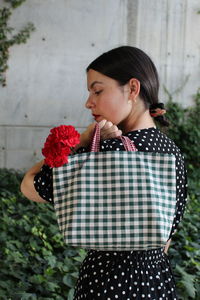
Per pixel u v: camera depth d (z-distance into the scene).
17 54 7.92
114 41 8.51
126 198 1.47
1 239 4.12
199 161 9.09
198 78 9.28
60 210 1.51
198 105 9.30
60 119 8.27
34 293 3.25
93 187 1.48
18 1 7.79
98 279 1.59
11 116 7.96
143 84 1.62
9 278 3.51
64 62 8.20
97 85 1.63
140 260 1.60
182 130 9.05
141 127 1.67
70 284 3.35
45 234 4.41
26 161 8.08
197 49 9.22
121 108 1.63
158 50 8.93
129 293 1.56
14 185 6.70
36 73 8.05
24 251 4.00
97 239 1.46
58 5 8.07
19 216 5.05
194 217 5.39
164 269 1.68
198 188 7.46
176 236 4.71
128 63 1.62
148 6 8.73
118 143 1.54
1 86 7.88
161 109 1.70
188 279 3.47
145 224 1.46
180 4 8.98
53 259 3.65
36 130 8.12
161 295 1.62
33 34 7.97
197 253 4.21
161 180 1.51
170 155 1.51
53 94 8.20
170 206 1.50
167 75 9.08
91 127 1.62
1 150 7.92
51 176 1.57
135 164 1.49
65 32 8.16
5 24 7.78
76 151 1.60
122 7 8.51
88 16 8.29
